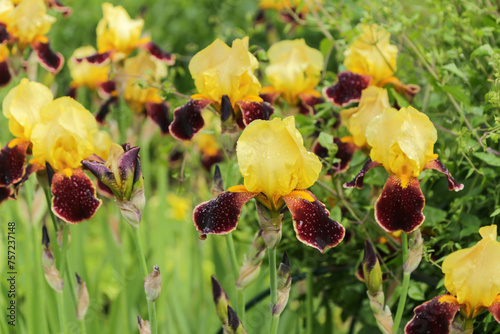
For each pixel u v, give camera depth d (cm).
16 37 146
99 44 155
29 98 121
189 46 166
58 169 119
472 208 135
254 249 121
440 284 120
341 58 145
